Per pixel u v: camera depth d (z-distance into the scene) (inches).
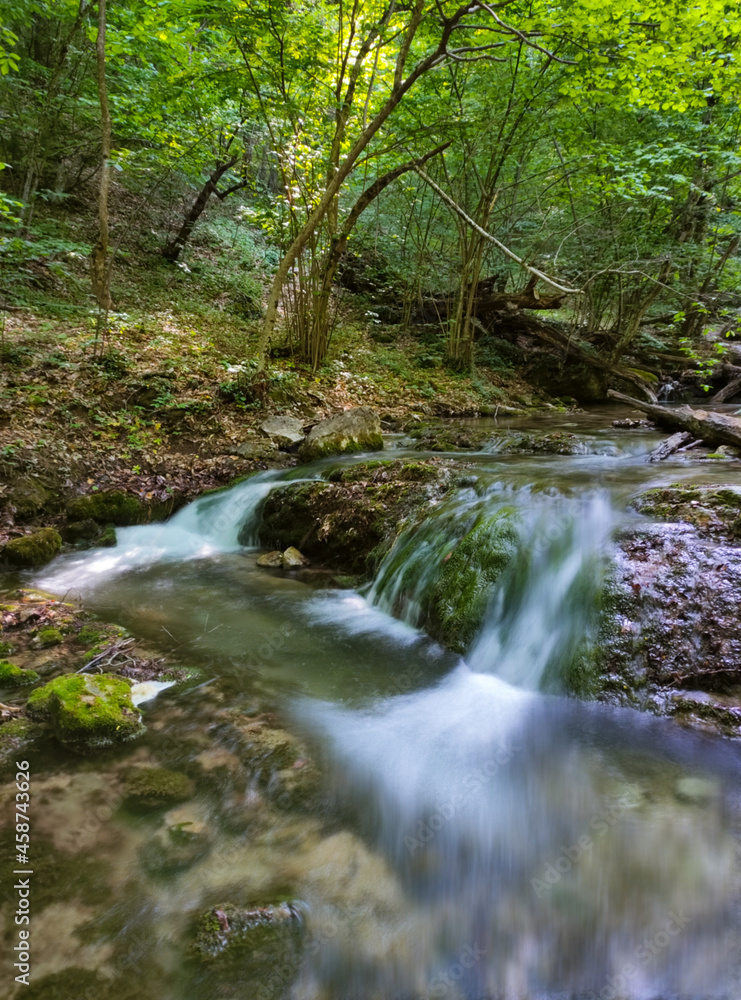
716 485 169.9
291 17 332.2
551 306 493.0
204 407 321.7
